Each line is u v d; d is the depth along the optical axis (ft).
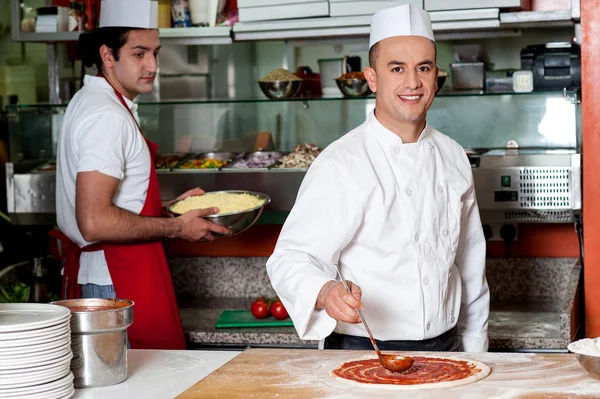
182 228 8.66
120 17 8.53
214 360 6.64
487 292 7.70
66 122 8.68
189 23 10.87
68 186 8.63
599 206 9.44
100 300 6.27
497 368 5.82
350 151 6.81
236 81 11.62
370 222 6.74
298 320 6.19
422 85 6.73
